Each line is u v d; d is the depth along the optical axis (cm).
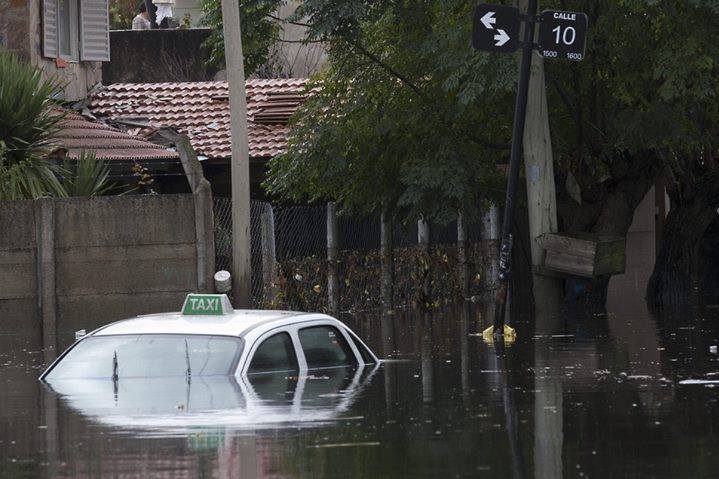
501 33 4306
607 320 5209
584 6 5816
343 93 6238
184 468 1912
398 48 5950
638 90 6012
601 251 5638
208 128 7362
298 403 2502
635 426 2275
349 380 2850
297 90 7900
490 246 7138
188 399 2534
